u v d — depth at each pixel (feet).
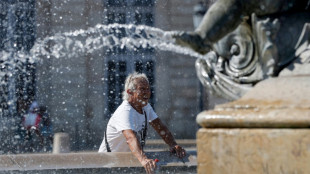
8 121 87.15
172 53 149.89
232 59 22.00
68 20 147.54
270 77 20.24
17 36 129.80
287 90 17.37
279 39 20.42
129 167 31.58
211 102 141.69
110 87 147.54
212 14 20.54
